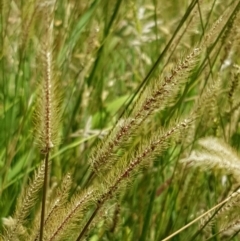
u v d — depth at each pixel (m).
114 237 0.75
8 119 0.86
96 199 0.52
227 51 0.79
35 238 0.53
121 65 1.16
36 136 0.48
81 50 0.97
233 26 0.77
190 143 0.79
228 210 0.67
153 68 0.71
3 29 0.86
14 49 0.92
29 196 0.54
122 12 1.01
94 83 0.93
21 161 0.82
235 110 0.81
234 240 0.76
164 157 0.80
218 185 0.83
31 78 0.84
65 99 0.93
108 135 0.55
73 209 0.52
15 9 0.89
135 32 1.03
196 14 0.79
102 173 0.56
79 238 0.53
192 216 0.81
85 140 0.87
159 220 0.78
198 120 0.79
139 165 0.51
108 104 0.97
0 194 0.74
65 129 0.88
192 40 0.83
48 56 0.46
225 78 0.87
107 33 0.93
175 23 0.94
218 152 0.66
